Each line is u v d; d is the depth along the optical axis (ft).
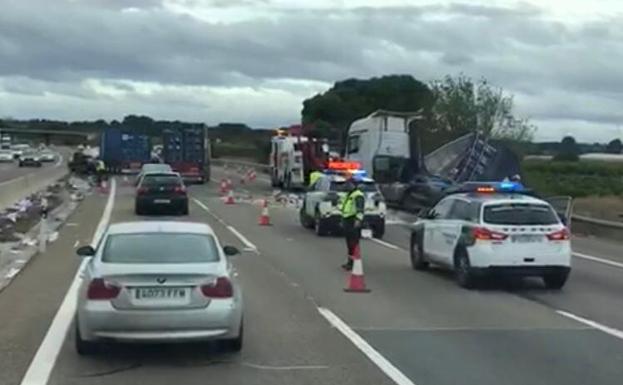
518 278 65.00
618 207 148.36
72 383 32.68
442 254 64.44
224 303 36.04
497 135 203.00
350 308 50.80
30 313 48.03
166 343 38.34
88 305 35.47
